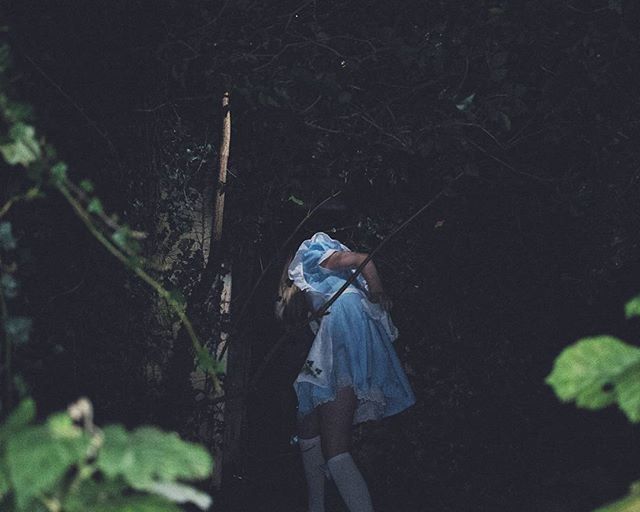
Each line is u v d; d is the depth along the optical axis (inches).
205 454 48.7
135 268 85.0
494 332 244.2
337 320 209.3
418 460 250.7
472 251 244.2
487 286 244.4
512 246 241.9
